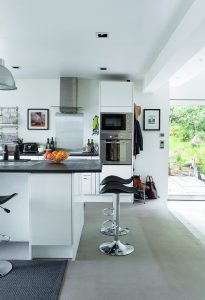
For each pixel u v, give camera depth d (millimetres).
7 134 5465
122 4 2377
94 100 5441
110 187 2732
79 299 2016
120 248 2867
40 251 2709
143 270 2475
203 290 2154
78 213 3041
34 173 2578
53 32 3027
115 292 2111
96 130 5305
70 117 5438
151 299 2020
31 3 2375
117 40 3248
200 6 2068
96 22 2752
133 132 4934
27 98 5441
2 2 2354
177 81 5047
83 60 4117
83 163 3076
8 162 3129
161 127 5355
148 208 4668
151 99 5340
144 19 2658
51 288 2150
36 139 5496
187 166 5855
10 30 2977
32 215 2611
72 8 2465
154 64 4121
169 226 3719
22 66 4484
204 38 2434
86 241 3152
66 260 2658
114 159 4922
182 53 2881
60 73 4969
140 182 5125
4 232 2785
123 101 4859
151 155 5395
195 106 5633
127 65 4367
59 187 2586
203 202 5152
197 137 5723
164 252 2869
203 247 3008
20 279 2283
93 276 2357
